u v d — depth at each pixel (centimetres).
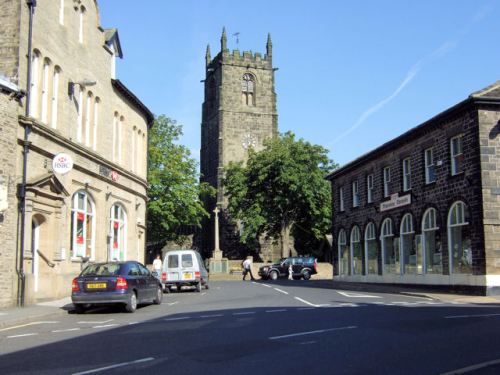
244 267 5344
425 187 2920
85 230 2611
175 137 5728
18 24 2016
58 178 2278
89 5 2684
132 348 1083
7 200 1884
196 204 5700
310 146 6278
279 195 6191
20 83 2008
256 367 886
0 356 1026
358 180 3900
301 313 1688
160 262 3516
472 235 2483
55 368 906
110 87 2947
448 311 1725
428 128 2875
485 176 2431
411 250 3086
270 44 8000
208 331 1305
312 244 6919
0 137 1872
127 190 3164
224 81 7769
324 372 845
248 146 7450
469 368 858
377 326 1348
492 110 2475
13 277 1939
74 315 1780
